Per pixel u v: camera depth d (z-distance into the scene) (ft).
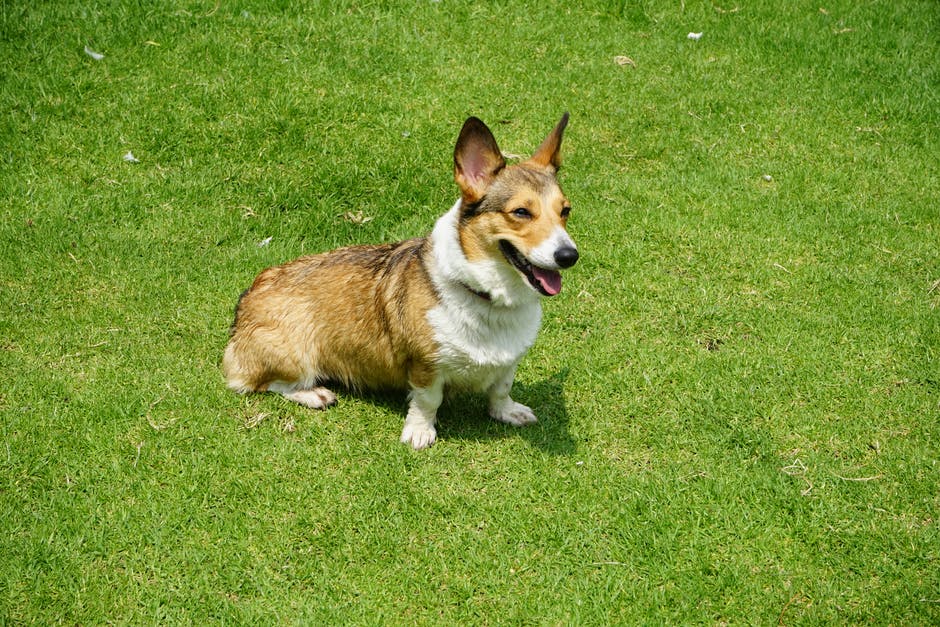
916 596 11.32
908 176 14.70
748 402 12.42
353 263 12.28
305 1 16.02
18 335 12.72
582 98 15.35
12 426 12.03
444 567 11.43
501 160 11.58
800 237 13.94
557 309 13.17
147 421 12.15
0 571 11.27
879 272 13.62
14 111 14.49
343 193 14.10
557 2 16.92
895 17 17.17
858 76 15.88
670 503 11.77
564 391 12.56
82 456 11.91
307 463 11.94
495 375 12.05
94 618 11.14
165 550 11.44
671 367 12.69
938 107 15.48
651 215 14.07
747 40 16.40
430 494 11.80
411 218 13.99
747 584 11.39
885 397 12.50
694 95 15.51
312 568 11.39
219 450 11.99
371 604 11.25
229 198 13.99
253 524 11.60
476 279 11.62
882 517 11.73
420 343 11.86
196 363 12.64
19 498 11.64
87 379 12.43
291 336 12.24
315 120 14.67
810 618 11.23
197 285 13.24
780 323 13.08
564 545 11.54
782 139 15.07
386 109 14.92
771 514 11.73
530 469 11.98
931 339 12.94
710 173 14.60
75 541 11.43
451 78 15.40
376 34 15.75
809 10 17.33
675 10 17.02
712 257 13.70
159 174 14.15
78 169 14.12
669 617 11.25
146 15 15.57
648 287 13.39
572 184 14.37
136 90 14.80
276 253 13.55
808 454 12.10
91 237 13.57
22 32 15.23
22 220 13.64
